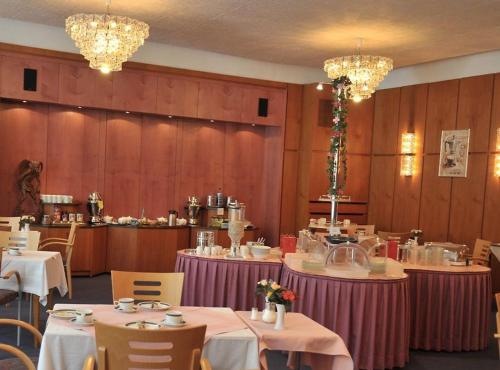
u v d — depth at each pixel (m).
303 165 10.30
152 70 9.19
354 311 4.75
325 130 10.20
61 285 5.91
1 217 8.06
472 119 8.74
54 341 2.80
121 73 9.02
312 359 3.44
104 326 2.51
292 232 10.38
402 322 4.93
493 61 8.58
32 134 8.87
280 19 7.45
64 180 9.12
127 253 8.96
